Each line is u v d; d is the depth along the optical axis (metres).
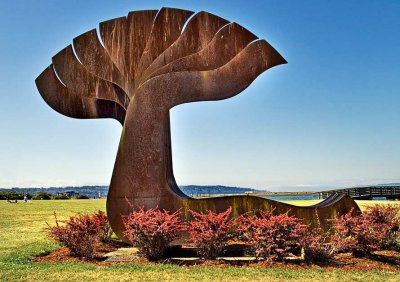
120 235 10.47
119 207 10.50
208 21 10.97
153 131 10.66
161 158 10.58
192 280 7.53
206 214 10.23
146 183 10.49
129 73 11.19
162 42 11.05
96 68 11.42
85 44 11.54
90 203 35.53
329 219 10.23
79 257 9.99
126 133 10.73
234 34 10.84
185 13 11.09
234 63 10.76
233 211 10.25
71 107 12.11
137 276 7.85
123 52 11.29
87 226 10.15
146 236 9.23
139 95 10.81
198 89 10.71
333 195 11.77
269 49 10.74
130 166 10.59
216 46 10.84
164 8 11.14
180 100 10.72
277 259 8.97
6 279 7.69
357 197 36.75
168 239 9.38
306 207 10.34
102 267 8.63
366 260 9.15
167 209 10.38
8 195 46.66
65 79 11.74
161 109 10.73
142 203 10.42
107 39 11.42
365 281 7.46
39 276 7.92
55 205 32.12
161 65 10.92
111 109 12.19
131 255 10.30
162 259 9.37
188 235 10.09
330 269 8.37
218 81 10.71
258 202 10.29
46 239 13.60
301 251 9.48
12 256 10.20
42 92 12.07
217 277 7.70
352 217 10.19
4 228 17.11
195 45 10.91
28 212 24.95
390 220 10.16
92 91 11.66
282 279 7.56
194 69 10.81
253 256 9.64
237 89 10.72
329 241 10.29
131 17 11.35
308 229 10.03
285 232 9.05
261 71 10.73
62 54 11.83
